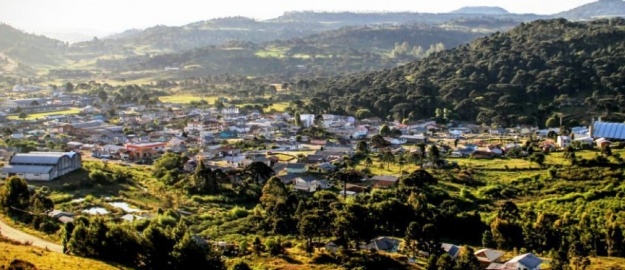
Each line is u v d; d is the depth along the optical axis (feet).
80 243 354.54
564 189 606.14
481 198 592.60
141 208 512.63
